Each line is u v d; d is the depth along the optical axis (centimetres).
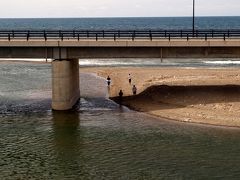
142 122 4275
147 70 7938
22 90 6134
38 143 3650
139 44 4600
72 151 3434
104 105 5100
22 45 4644
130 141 3662
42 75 7781
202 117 4338
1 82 6894
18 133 3950
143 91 5606
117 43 4612
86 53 4759
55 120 4400
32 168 3083
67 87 4769
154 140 3678
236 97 4897
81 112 4741
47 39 4788
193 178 2850
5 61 10206
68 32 4819
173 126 4109
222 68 8362
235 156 3256
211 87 5372
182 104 4806
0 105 5119
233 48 4653
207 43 4556
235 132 3872
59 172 2997
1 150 3478
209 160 3181
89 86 6506
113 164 3133
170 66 9062
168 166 3075
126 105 5081
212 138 3700
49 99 5469
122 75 7406
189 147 3475
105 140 3706
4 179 2884
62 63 4706
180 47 4659
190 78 6419
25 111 4806
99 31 4878
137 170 3008
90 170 3023
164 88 5525
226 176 2880
